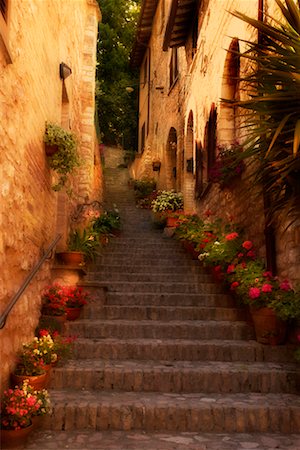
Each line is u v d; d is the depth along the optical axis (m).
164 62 15.44
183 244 8.50
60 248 6.35
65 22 6.50
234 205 6.64
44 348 3.93
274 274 4.90
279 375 4.04
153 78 17.59
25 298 4.11
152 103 17.61
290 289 4.47
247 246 5.49
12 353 3.64
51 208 5.46
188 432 3.37
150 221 12.48
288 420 3.45
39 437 3.21
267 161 3.95
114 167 20.56
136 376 4.01
